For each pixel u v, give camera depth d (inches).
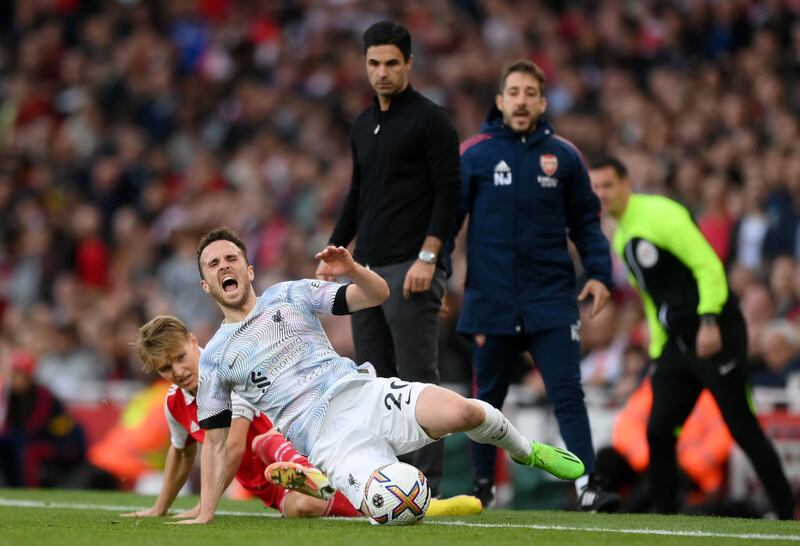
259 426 878.4
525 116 1005.8
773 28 2137.1
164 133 2571.4
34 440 1504.7
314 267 1900.8
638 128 2021.4
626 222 1062.4
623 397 1375.5
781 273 1535.4
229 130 2495.1
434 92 2329.0
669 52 2242.9
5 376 1545.3
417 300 930.7
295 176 2206.0
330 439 781.3
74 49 2844.5
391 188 941.2
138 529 749.9
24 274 2201.0
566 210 1024.2
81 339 1910.7
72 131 2581.2
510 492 1344.7
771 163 1734.7
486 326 1003.9
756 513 1240.8
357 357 970.7
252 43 2684.5
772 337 1395.2
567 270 1008.9
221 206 2158.0
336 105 2405.3
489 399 1016.9
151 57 2704.2
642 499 1255.5
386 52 931.3
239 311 818.8
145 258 2154.3
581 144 2042.3
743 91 2031.3
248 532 721.6
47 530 741.3
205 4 2790.4
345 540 666.2
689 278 1039.6
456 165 932.0
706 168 1831.9
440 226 919.0
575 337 995.9
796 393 1323.8
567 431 985.5
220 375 810.2
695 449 1290.6
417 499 758.5
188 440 895.7
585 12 2432.3
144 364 861.2
